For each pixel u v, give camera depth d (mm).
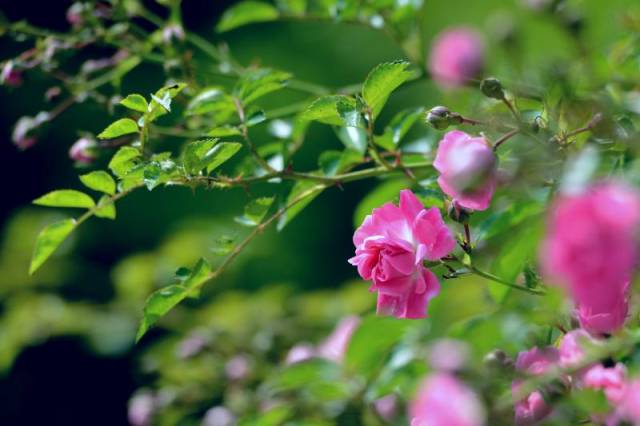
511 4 2934
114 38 1913
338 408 1928
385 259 1688
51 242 1792
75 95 1908
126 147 1753
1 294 2775
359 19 1928
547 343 1747
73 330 2490
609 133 1692
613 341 1653
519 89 1785
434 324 2012
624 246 1592
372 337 1891
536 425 1667
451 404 1617
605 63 1832
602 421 1658
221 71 1936
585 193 1613
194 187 1750
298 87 1908
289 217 1813
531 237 1774
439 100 2078
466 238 1724
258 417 1934
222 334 2078
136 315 2457
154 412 2025
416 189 1775
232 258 1785
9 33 1918
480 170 1673
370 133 1763
